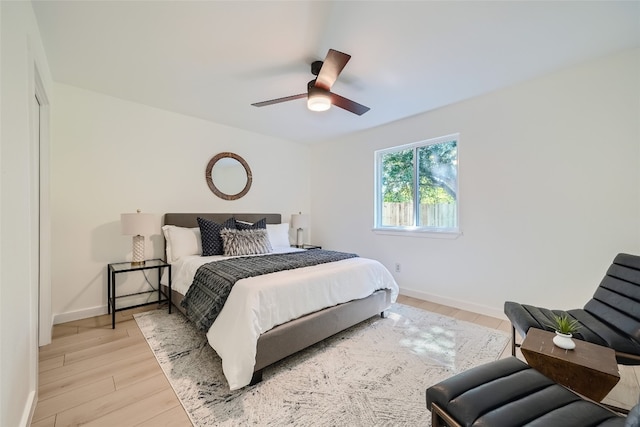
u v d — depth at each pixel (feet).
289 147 15.17
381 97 9.35
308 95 7.16
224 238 10.07
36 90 6.36
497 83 8.42
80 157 8.81
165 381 5.59
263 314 5.78
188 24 5.74
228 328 5.73
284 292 6.26
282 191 14.85
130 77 8.04
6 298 3.42
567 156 7.70
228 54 6.82
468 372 3.92
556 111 7.83
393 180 12.50
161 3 5.14
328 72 6.16
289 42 6.34
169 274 9.25
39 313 6.98
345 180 14.24
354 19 5.55
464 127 9.78
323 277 7.22
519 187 8.57
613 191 7.04
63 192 8.52
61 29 5.87
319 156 15.66
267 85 8.54
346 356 6.67
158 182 10.50
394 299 9.50
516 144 8.59
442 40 6.26
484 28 5.84
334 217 14.80
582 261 7.53
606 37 6.19
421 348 7.07
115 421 4.52
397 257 12.02
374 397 5.20
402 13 5.38
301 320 6.47
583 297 7.52
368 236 13.17
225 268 7.32
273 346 5.82
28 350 4.46
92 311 8.98
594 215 7.32
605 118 7.11
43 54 6.52
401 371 6.05
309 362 6.40
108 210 9.35
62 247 8.50
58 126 8.42
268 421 4.58
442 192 10.78
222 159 12.37
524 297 8.55
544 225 8.13
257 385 5.52
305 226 14.51
